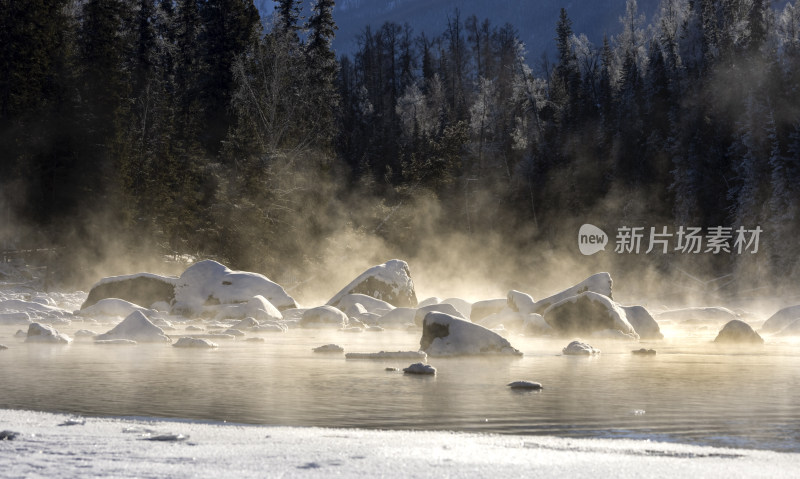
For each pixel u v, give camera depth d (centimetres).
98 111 4822
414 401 753
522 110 8650
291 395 793
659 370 1072
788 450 512
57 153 4578
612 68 9794
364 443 498
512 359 1250
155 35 6525
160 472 402
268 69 5978
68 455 448
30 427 558
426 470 411
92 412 673
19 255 4584
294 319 2414
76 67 5009
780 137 5512
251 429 561
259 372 1013
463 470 412
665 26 8738
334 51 6619
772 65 5956
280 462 429
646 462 443
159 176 5009
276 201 5166
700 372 1044
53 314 2458
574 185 6919
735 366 1137
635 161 6850
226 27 6519
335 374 994
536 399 773
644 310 1867
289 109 5875
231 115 6150
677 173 6219
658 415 671
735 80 6519
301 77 6059
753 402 752
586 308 1798
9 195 4516
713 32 7769
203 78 6506
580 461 443
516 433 580
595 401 759
